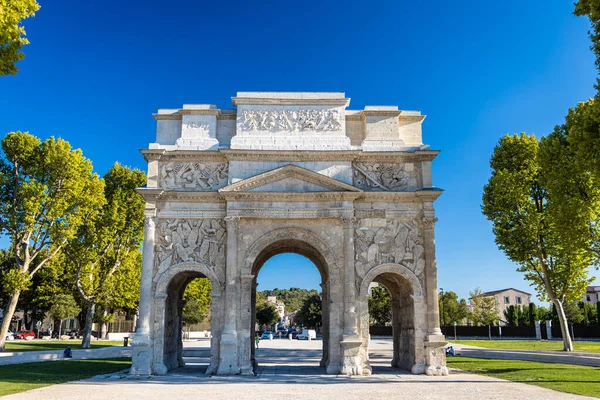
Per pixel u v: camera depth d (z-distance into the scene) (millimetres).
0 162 49906
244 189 36719
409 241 36969
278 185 37062
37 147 50312
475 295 121250
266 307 148125
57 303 82312
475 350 51719
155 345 34969
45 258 54094
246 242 36500
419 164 38219
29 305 90688
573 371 34062
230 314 34969
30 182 48969
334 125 38594
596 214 37812
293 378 32500
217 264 36344
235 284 35562
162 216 36938
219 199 37188
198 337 119188
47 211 49406
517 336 88812
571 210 36656
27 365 39375
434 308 35594
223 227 37000
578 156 27078
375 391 26328
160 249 36438
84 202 51156
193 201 37250
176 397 24203
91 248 56906
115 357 51281
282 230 36625
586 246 37688
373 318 117000
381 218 37281
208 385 28984
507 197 50094
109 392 25438
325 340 39844
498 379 31375
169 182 37656
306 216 36531
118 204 58906
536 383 28766
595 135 26094
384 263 36469
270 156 37562
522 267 52188
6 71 20250
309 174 36844
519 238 49656
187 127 38656
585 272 49281
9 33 19375
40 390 25641
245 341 34969
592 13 22781
